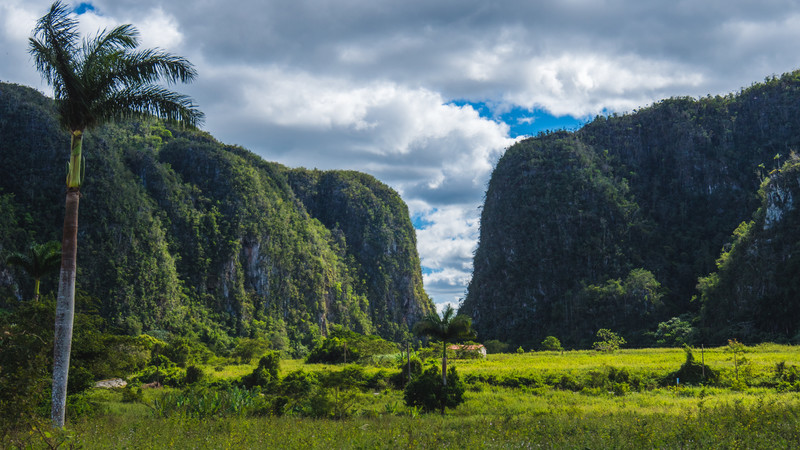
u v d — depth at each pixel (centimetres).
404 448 1585
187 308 15938
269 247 19450
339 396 3328
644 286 16562
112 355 2953
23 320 2345
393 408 3397
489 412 3403
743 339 12275
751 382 4709
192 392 3133
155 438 1725
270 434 1884
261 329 17288
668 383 5028
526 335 18162
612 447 1473
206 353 10375
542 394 4566
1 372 1502
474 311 19925
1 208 13512
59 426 1614
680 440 1508
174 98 1855
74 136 1766
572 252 19000
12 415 1437
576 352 10744
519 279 19225
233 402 3083
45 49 1702
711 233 18875
